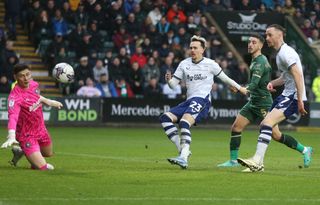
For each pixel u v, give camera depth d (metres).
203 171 30.52
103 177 28.20
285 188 26.19
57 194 24.22
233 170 31.27
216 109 68.88
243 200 23.67
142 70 68.38
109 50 69.44
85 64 66.88
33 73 69.50
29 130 30.05
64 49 68.00
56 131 59.66
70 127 65.06
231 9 78.50
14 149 30.84
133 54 70.12
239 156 40.75
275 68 71.56
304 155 33.69
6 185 25.84
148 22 71.44
